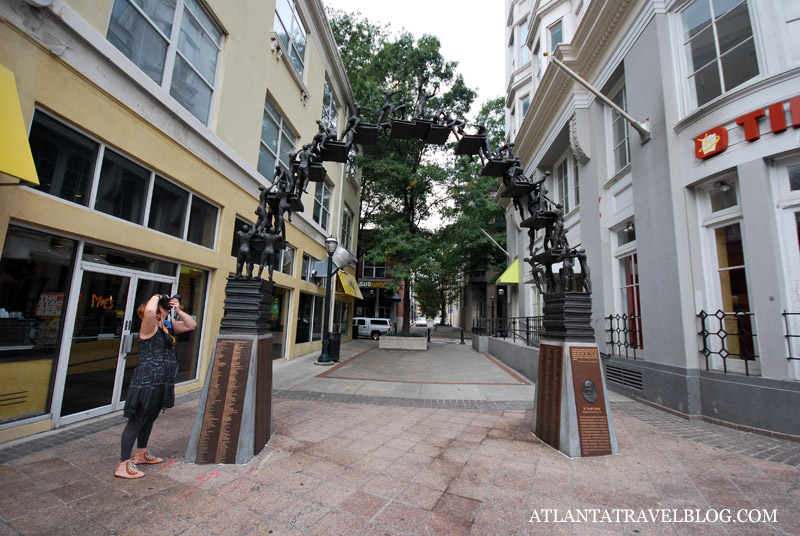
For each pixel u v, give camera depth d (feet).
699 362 18.89
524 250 49.90
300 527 8.45
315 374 31.09
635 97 23.94
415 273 56.85
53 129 14.48
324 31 46.55
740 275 18.11
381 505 9.55
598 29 27.71
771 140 16.51
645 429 16.62
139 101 18.17
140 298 19.15
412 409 20.15
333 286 55.98
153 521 8.55
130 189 18.13
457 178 58.54
